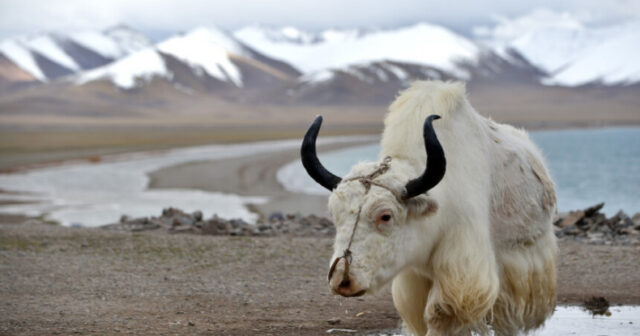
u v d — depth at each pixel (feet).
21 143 417.49
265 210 120.67
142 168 225.15
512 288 28.04
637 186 172.65
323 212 116.88
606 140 498.28
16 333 30.50
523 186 28.78
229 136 582.35
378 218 22.84
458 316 24.90
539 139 522.06
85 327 31.73
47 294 38.78
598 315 35.09
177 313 34.86
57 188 160.56
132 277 43.60
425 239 24.61
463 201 25.38
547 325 33.06
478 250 25.04
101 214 112.98
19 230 59.47
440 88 27.37
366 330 32.14
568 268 46.29
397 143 26.16
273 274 45.03
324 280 43.50
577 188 167.84
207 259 49.39
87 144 412.77
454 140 26.48
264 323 33.14
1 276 43.27
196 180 184.24
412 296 27.12
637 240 55.62
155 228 65.31
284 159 276.82
